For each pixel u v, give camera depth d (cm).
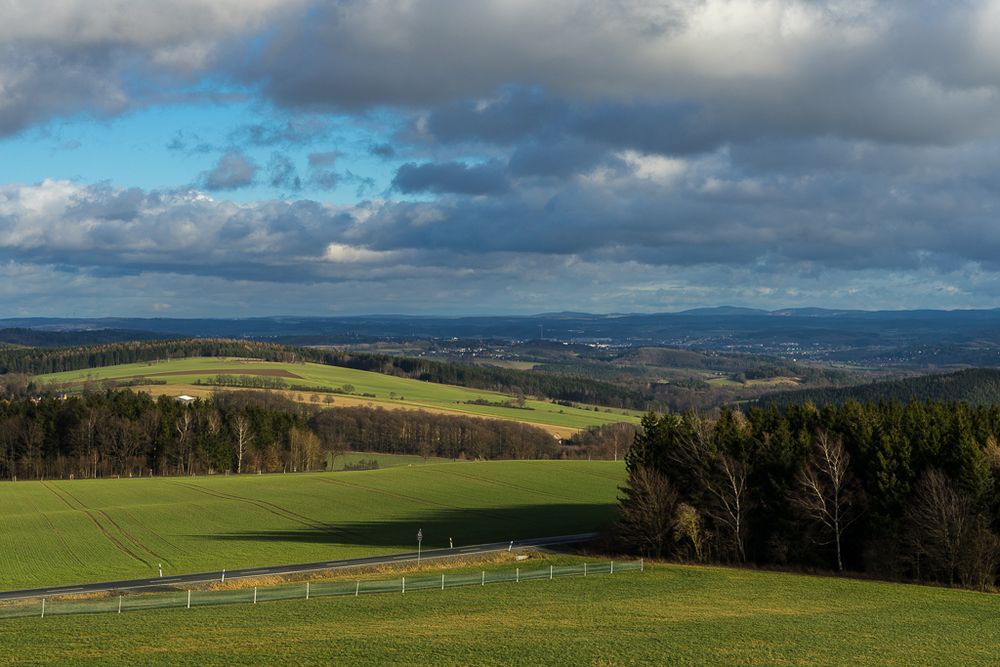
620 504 8850
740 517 8350
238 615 5784
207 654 4581
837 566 8031
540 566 8006
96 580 7319
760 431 9181
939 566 7356
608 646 4809
